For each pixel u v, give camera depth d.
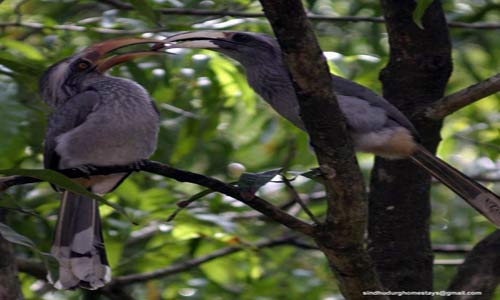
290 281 13.48
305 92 6.97
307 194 14.23
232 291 13.75
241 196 7.38
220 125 15.01
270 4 6.66
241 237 13.43
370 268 7.63
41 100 11.48
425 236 9.37
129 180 12.73
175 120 14.09
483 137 14.58
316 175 7.22
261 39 9.87
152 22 11.16
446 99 9.03
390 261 9.28
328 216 7.41
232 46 9.99
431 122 9.15
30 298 13.27
